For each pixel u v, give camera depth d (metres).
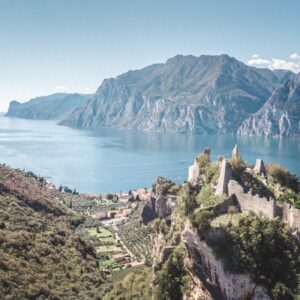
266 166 102.81
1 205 172.25
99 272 145.75
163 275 85.88
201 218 79.38
